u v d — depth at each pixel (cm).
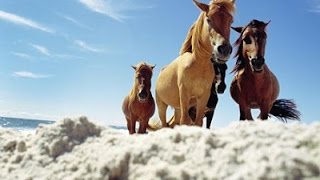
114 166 133
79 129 164
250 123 150
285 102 352
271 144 124
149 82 391
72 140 160
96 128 168
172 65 310
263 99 297
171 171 121
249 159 117
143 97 381
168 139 141
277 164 109
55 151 156
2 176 150
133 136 158
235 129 143
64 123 166
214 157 124
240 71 303
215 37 253
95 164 139
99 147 150
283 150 115
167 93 316
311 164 107
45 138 162
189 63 274
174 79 304
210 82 277
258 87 294
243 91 300
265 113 296
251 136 132
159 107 361
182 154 129
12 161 158
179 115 346
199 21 271
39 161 153
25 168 152
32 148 162
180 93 279
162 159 130
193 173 119
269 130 135
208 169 120
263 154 116
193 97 281
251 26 289
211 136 134
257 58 279
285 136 128
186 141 137
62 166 146
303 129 134
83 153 150
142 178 124
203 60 269
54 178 141
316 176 105
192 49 277
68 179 138
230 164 118
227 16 255
